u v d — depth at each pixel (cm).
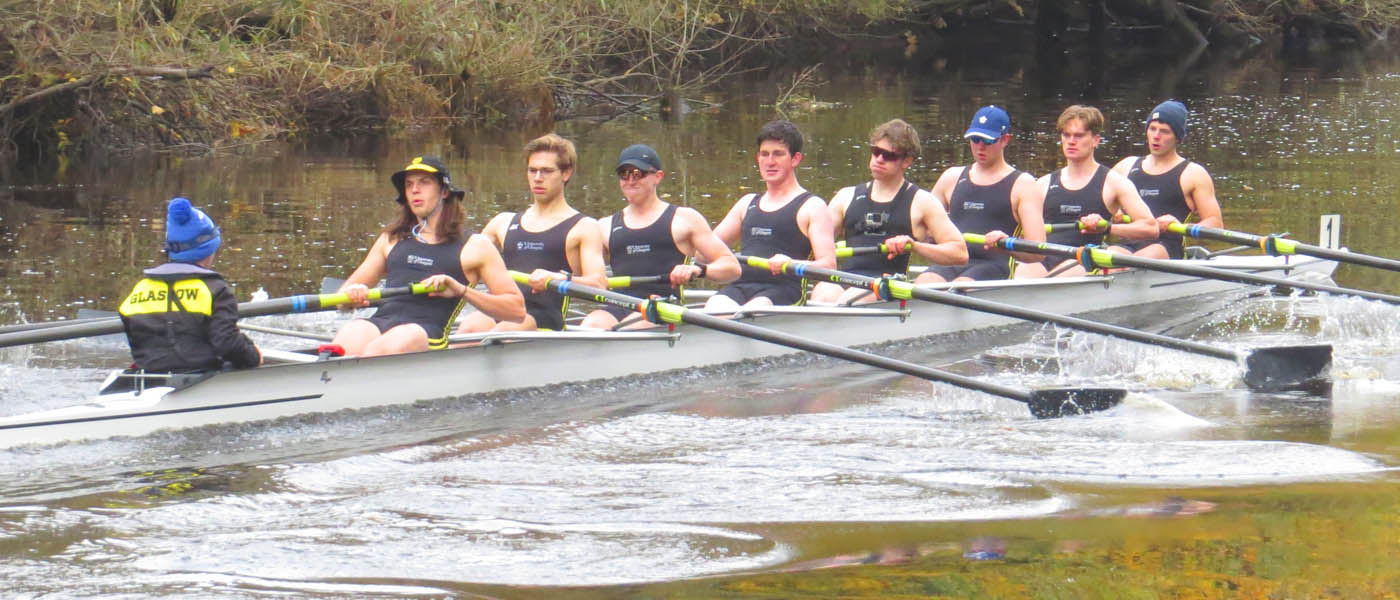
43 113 6462
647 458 2172
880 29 13812
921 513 1886
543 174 2814
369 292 2498
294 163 6112
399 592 1588
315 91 7500
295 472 2072
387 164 6122
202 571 1645
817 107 8581
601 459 2167
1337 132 7056
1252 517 1870
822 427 2392
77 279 3597
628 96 8919
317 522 1831
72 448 2131
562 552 1725
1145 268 3362
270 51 7538
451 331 2873
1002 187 3559
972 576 1650
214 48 6994
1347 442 2281
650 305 2681
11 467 2042
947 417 2488
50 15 6197
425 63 8094
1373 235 4412
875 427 2394
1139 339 2883
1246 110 8081
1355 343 3198
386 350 2516
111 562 1670
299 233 4353
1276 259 3909
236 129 6962
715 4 10169
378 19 7806
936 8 13888
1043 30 14412
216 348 2230
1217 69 11138
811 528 1823
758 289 3122
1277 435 2339
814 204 3127
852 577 1645
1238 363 2792
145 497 1930
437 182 2536
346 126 7594
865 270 3312
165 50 6806
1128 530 1817
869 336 3191
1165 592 1600
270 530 1795
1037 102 8719
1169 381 2814
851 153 6462
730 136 7238
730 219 3291
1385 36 14225
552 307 2850
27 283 3538
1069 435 2338
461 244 2548
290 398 2338
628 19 8831
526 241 2855
